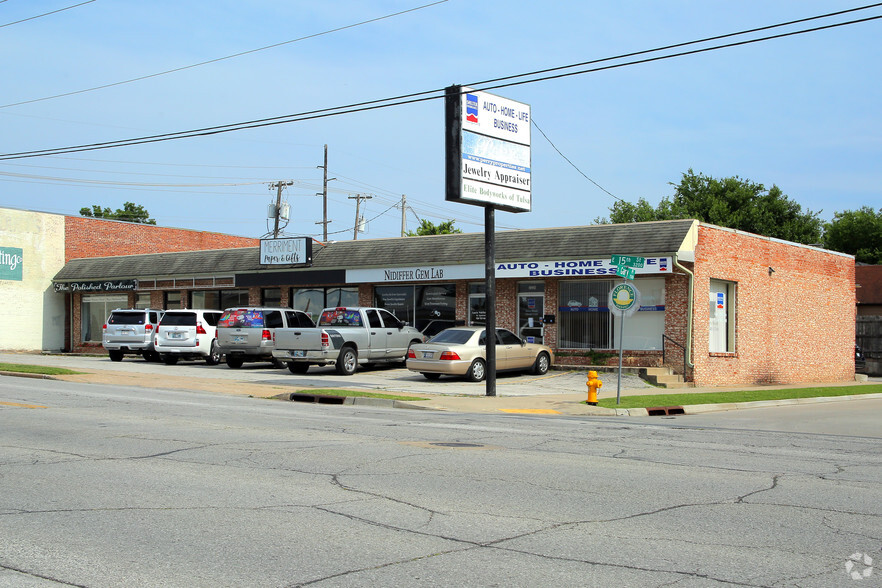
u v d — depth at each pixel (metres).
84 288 38.72
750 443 12.72
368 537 6.51
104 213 85.38
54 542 6.28
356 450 10.75
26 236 39.25
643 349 25.72
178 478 8.76
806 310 32.28
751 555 6.13
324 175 56.66
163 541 6.32
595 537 6.59
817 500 8.13
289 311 27.67
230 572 5.59
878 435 14.48
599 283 26.48
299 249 31.48
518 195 21.50
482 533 6.67
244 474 9.02
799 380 31.62
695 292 25.08
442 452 10.70
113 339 30.30
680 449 11.73
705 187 62.41
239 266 33.53
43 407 15.42
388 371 27.11
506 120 21.27
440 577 5.53
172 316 29.33
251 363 30.50
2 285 38.31
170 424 13.26
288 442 11.41
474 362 23.47
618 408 18.14
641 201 62.97
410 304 30.19
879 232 63.75
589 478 9.07
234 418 14.36
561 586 5.37
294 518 7.07
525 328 27.62
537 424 14.91
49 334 40.12
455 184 19.78
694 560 5.98
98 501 7.66
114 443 11.15
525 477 9.04
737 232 27.61
